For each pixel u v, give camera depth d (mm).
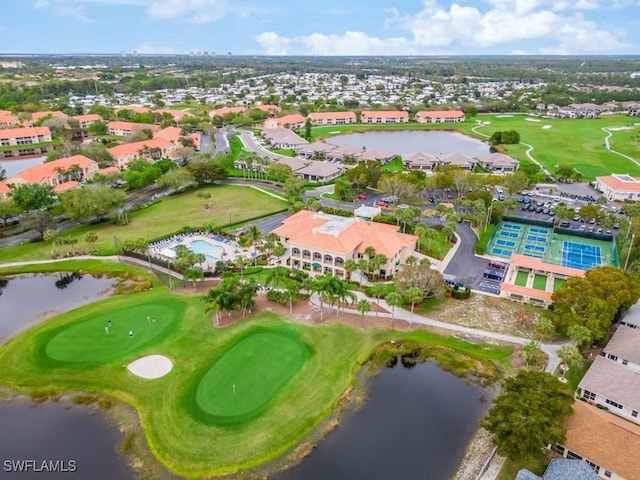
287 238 119750
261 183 195625
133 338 86188
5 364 79625
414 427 66812
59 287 109188
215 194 180750
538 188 188250
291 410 69188
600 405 67938
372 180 182125
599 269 90438
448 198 173125
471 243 132000
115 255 124562
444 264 118000
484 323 92312
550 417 57781
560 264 118750
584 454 56719
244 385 74188
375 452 62281
